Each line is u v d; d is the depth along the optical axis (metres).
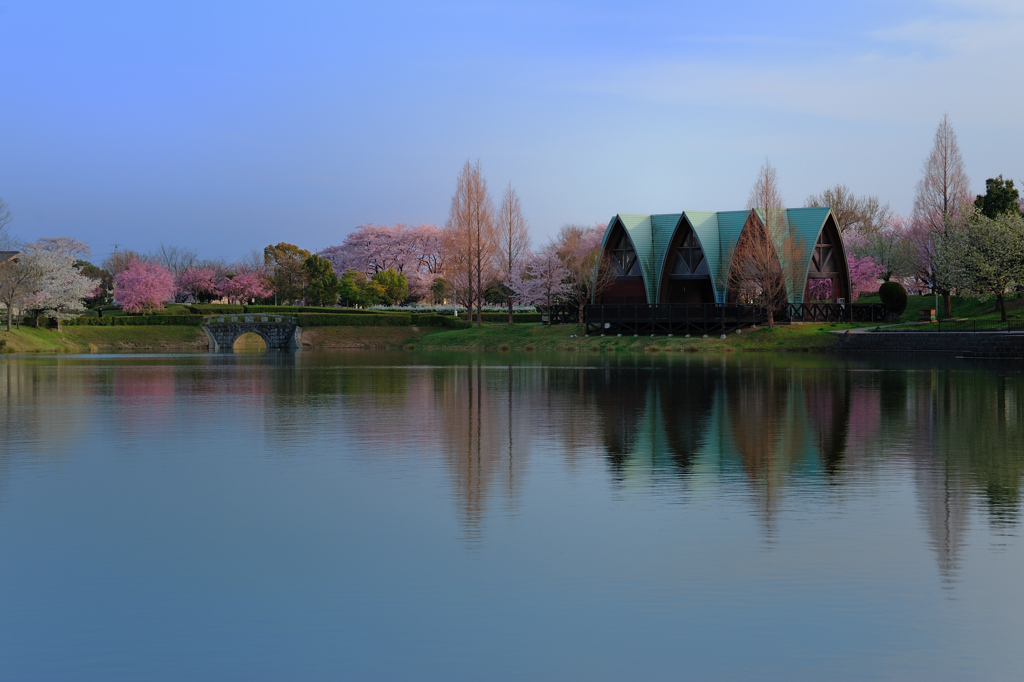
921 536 11.73
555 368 45.38
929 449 18.23
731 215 72.75
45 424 22.58
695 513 12.95
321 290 119.00
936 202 70.12
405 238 142.75
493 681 7.77
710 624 8.90
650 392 30.80
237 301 138.75
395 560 10.84
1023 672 7.90
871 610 9.23
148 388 33.91
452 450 18.30
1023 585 9.90
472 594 9.70
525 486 14.77
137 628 8.84
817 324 66.56
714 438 19.81
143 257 148.25
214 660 8.16
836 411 24.80
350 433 20.81
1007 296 66.94
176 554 11.10
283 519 12.71
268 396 30.25
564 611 9.23
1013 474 15.66
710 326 67.56
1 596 9.67
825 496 13.98
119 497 14.05
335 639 8.59
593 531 12.04
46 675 7.88
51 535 11.93
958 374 38.88
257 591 9.82
